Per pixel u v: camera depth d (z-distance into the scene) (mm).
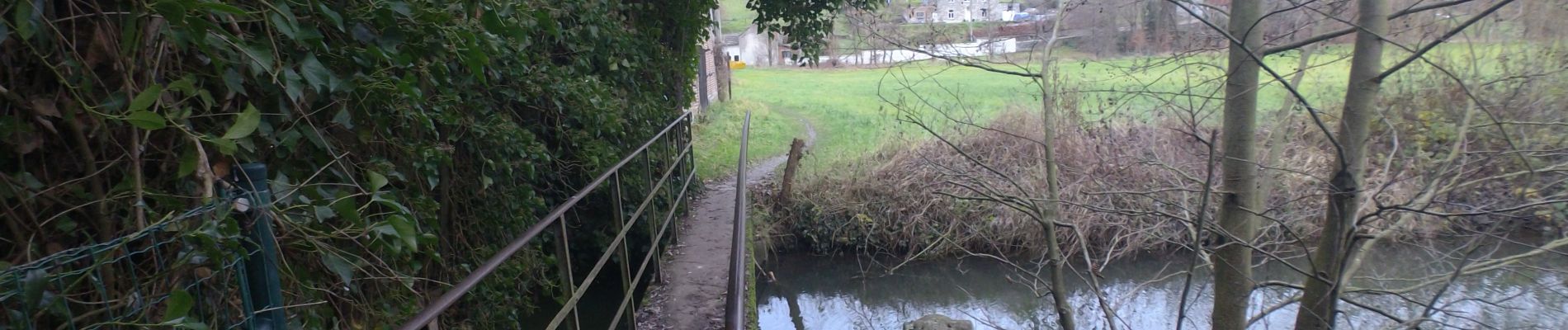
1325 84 7617
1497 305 6008
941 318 8898
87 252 1663
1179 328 5555
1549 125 6199
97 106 1766
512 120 4898
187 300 1491
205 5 1731
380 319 3006
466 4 2799
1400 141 6961
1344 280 5613
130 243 1893
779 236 11445
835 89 25375
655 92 7656
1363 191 5402
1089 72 8422
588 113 5227
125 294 1801
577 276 7016
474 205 4414
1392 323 6371
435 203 3330
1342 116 5379
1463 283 6984
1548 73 6297
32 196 1780
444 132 3928
